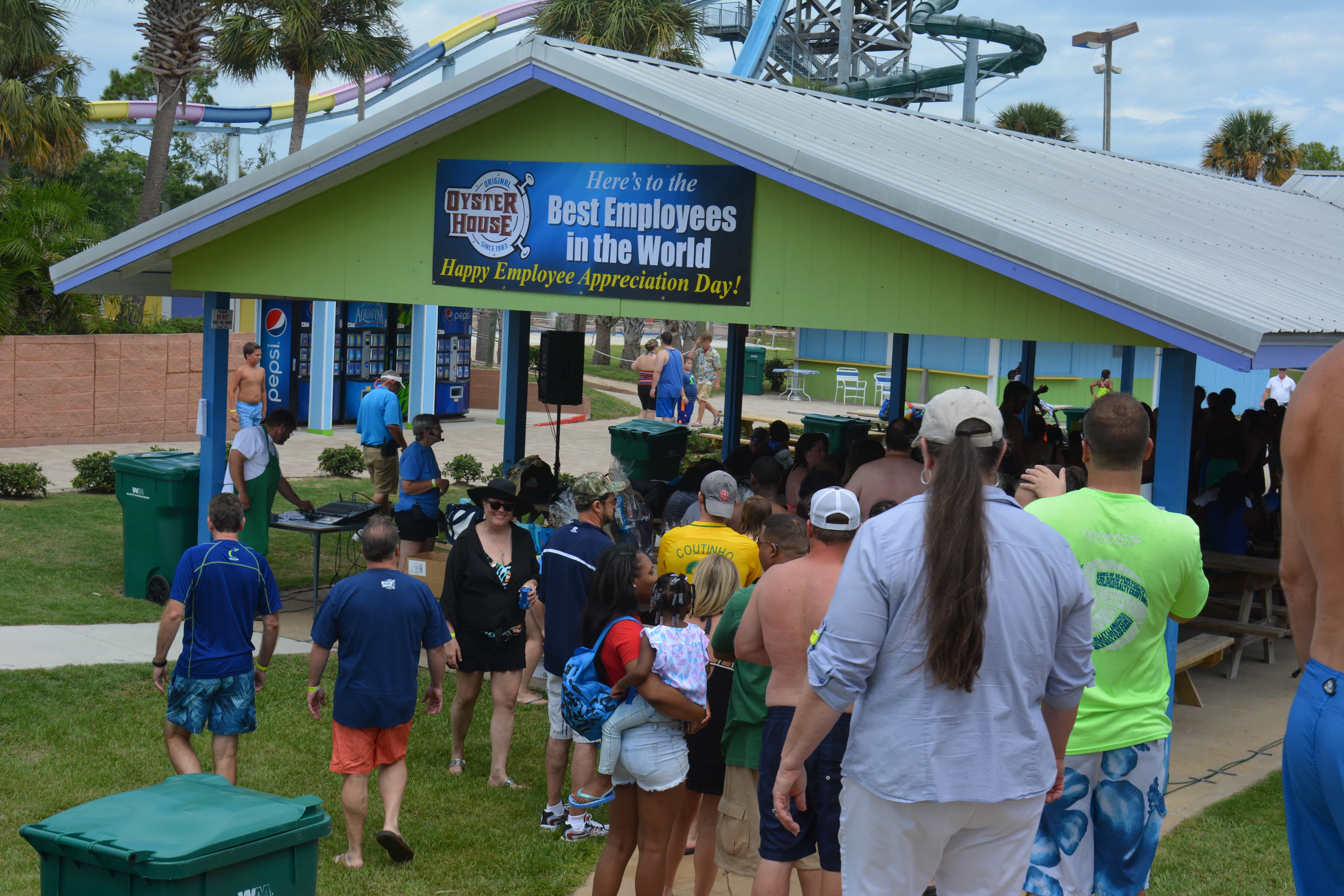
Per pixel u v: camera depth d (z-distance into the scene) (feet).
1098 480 13.92
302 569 40.52
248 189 30.71
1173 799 22.17
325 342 72.54
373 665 18.45
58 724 23.91
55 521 44.14
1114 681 13.65
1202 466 36.63
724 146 24.90
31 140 81.51
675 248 26.96
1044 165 36.81
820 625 12.64
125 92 184.24
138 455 35.22
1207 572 33.47
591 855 19.48
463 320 82.53
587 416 86.63
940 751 9.86
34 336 62.64
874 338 110.22
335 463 58.23
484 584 22.09
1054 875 13.69
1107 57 119.65
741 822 16.28
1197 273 23.12
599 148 27.78
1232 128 156.15
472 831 20.24
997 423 10.35
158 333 72.74
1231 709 28.40
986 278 23.36
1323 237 42.34
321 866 18.62
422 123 28.48
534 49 26.96
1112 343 21.81
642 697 16.03
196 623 19.69
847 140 28.25
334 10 96.32
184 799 12.42
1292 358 20.34
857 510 14.69
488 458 64.49
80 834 11.41
